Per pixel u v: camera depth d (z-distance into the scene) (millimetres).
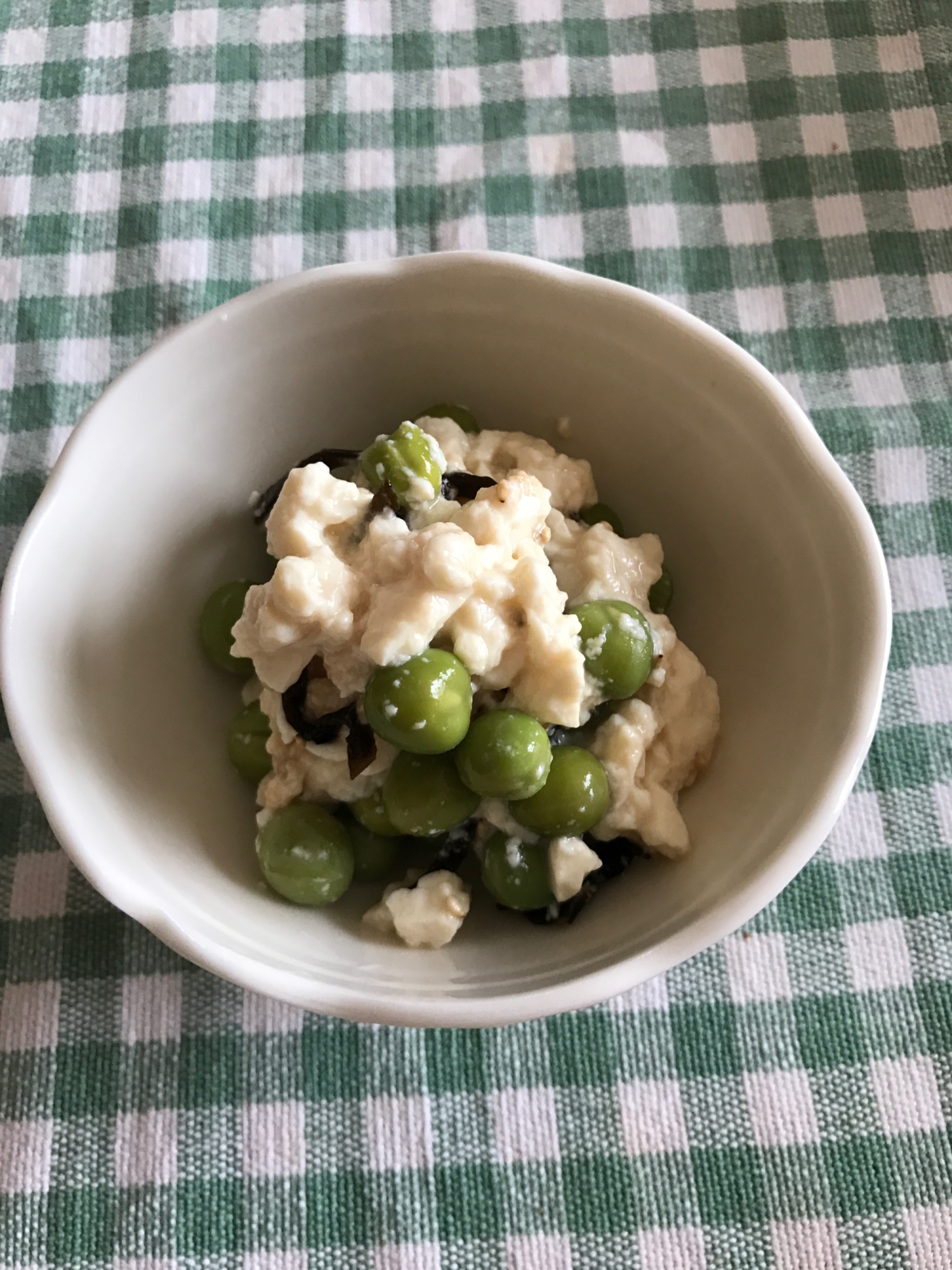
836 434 184
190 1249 153
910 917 165
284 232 195
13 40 205
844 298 191
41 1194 155
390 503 146
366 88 202
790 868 130
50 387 186
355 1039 160
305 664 144
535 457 160
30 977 162
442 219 195
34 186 197
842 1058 160
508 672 143
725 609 158
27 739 135
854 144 199
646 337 151
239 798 156
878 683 134
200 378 150
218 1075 159
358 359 158
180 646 157
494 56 205
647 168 198
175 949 132
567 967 135
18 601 138
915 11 205
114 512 148
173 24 206
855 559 139
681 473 159
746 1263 153
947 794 169
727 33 205
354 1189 155
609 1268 153
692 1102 158
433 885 145
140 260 193
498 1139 157
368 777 146
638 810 145
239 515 162
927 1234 153
